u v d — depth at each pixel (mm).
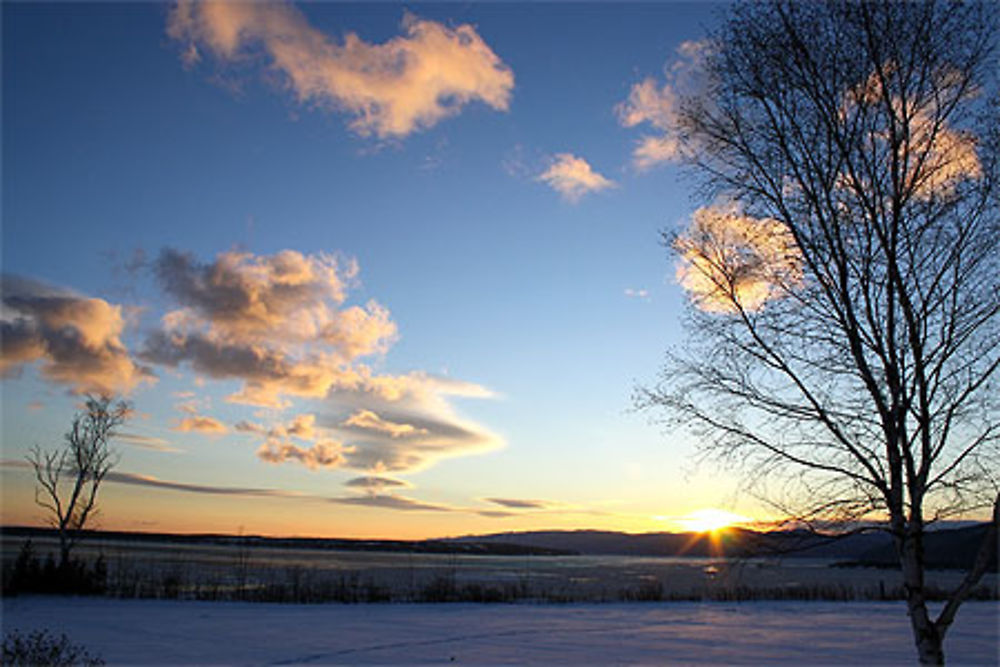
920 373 7398
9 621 26703
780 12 8469
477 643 22672
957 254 7613
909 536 7285
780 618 32750
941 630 7059
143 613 30609
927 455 7367
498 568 128250
